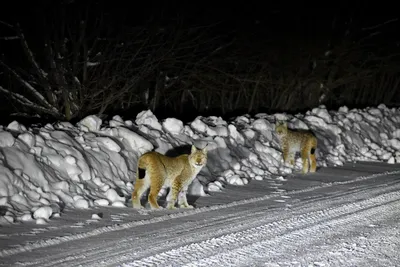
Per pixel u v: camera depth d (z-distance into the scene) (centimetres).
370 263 809
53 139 1203
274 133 1828
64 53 2011
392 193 1324
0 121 2072
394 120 2395
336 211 1131
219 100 3000
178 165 1131
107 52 2209
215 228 978
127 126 1429
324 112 2125
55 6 1998
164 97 2617
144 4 2383
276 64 2962
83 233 912
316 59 3144
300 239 923
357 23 3231
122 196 1177
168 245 865
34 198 1046
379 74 3606
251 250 856
